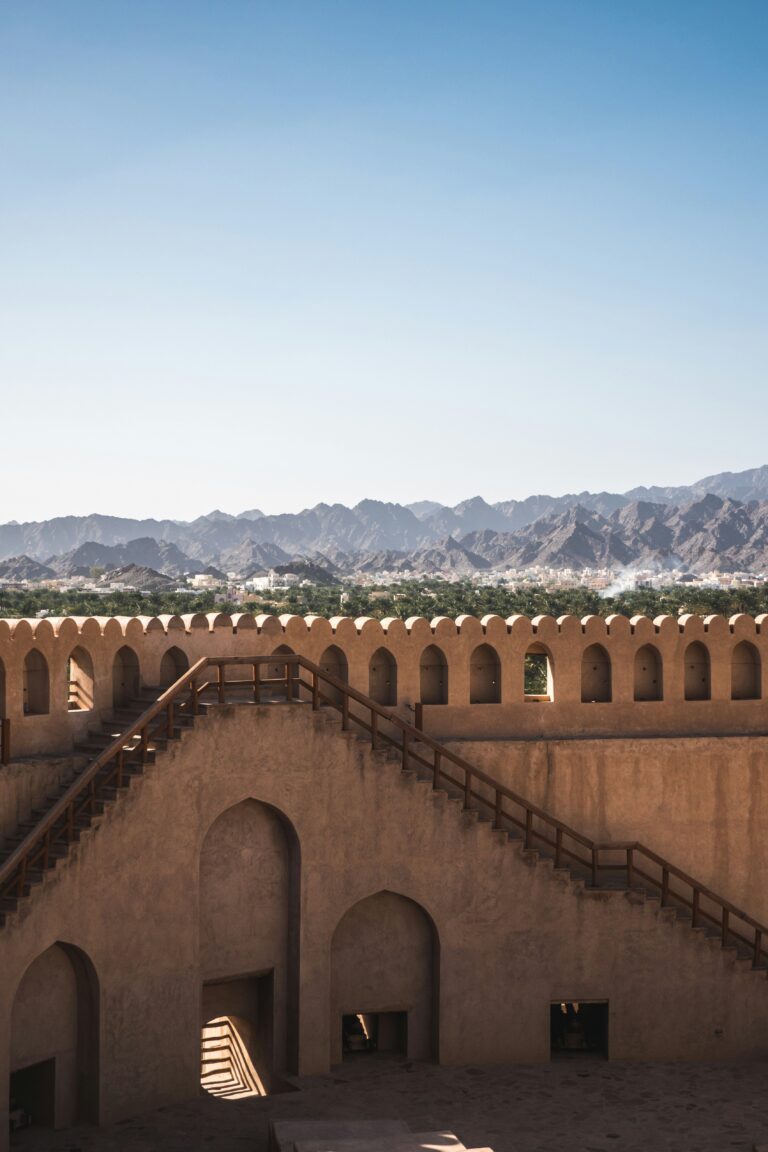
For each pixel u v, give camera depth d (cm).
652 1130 2172
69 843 2139
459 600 16038
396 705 2605
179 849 2283
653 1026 2545
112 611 14700
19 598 16800
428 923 2530
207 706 2322
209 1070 2769
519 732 2667
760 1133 2159
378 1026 2586
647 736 2703
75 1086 2223
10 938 2050
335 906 2433
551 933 2523
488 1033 2508
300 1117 2228
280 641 2548
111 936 2200
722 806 2695
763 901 2706
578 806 2648
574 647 2686
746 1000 2566
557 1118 2230
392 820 2464
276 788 2380
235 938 2397
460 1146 1858
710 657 2738
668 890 2569
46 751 2317
